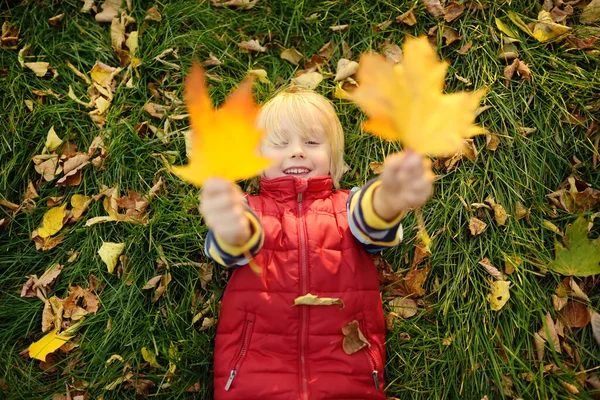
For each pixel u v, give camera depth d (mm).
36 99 2025
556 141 1944
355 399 1510
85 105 2016
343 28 2100
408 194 1040
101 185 1931
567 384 1669
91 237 1890
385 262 1883
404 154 1028
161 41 2098
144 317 1809
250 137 733
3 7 2102
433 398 1747
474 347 1764
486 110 1986
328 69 2086
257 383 1493
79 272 1864
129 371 1755
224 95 2025
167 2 2131
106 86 2049
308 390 1486
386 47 2076
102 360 1757
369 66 806
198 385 1749
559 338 1769
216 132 728
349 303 1557
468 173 1934
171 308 1827
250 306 1555
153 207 1910
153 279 1824
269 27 2113
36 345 1764
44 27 2094
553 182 1926
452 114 805
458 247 1872
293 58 2102
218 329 1602
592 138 1948
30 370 1757
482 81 2004
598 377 1681
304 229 1590
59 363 1755
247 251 1325
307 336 1535
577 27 2041
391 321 1816
